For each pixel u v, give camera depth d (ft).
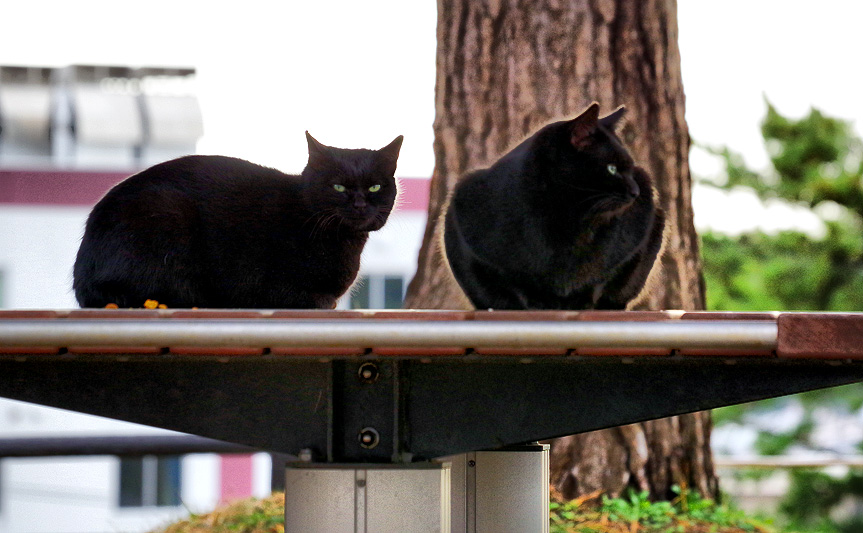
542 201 14.75
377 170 17.66
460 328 10.97
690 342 10.91
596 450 23.68
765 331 10.89
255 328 10.99
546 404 12.18
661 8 25.22
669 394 12.02
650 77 24.97
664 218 17.13
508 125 25.20
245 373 12.32
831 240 53.83
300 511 12.16
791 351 10.89
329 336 10.98
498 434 12.23
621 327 10.94
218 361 12.25
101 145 66.54
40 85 71.51
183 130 67.31
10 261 55.01
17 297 54.75
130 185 16.53
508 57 25.29
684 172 25.22
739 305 54.03
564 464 23.65
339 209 17.10
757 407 61.26
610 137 15.06
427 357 11.91
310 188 17.19
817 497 53.42
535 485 14.78
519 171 14.89
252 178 17.34
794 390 11.84
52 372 12.34
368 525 12.09
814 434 59.06
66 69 71.51
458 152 25.55
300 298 17.26
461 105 25.66
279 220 17.06
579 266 15.03
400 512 12.10
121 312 11.35
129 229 15.93
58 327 11.00
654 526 22.12
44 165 62.95
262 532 22.54
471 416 12.27
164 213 16.20
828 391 57.41
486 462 14.78
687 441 24.63
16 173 55.26
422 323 10.98
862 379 11.75
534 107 25.02
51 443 25.64
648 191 15.94
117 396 12.33
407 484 12.10
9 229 55.11
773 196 54.29
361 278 19.63
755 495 59.62
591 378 12.15
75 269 16.24
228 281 16.81
